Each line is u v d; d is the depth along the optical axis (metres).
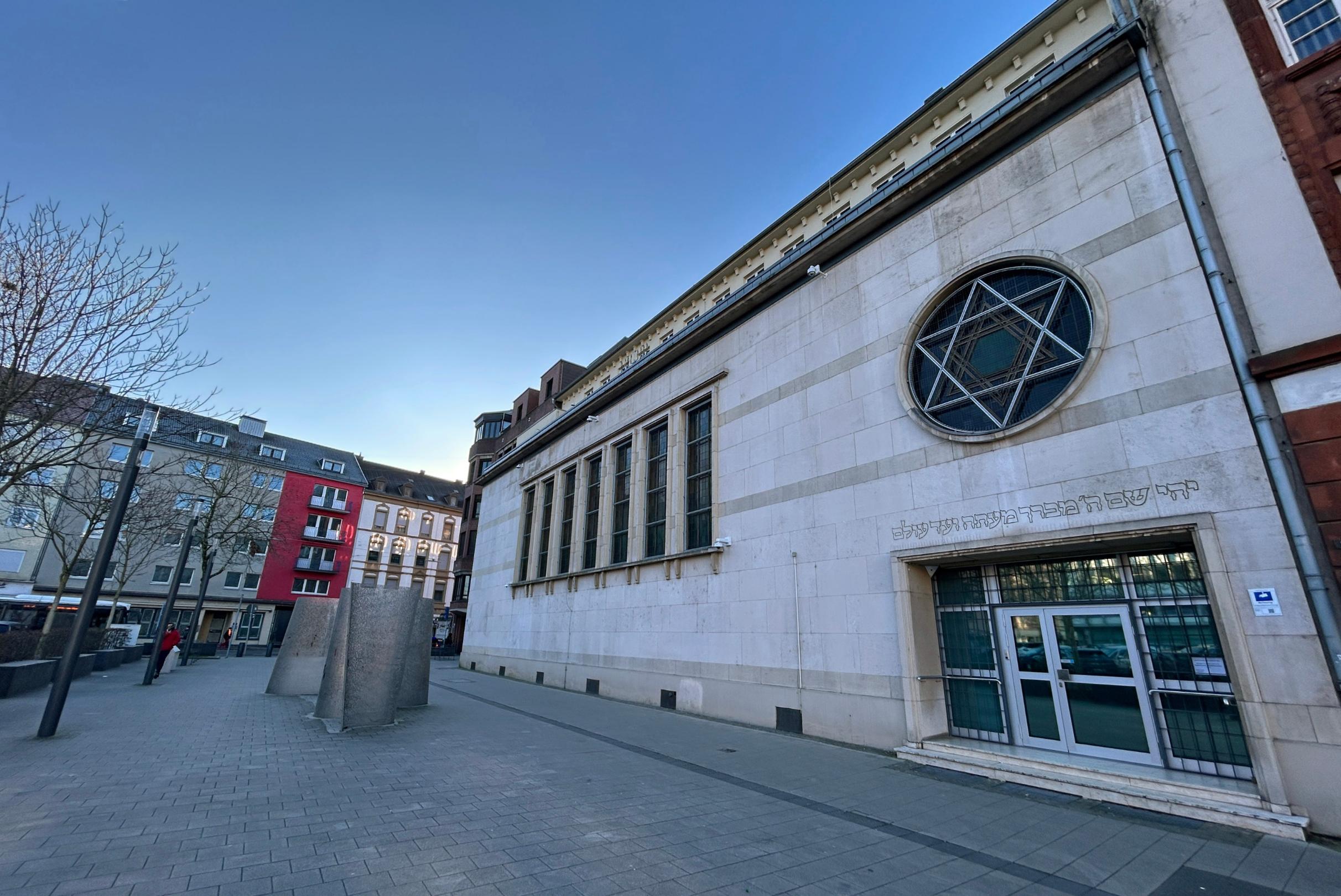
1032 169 9.39
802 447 12.29
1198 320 7.11
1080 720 7.83
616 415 20.03
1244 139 7.21
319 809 5.41
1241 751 6.45
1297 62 7.05
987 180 10.04
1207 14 7.89
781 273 13.57
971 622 9.31
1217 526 6.50
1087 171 8.66
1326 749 5.52
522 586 23.94
